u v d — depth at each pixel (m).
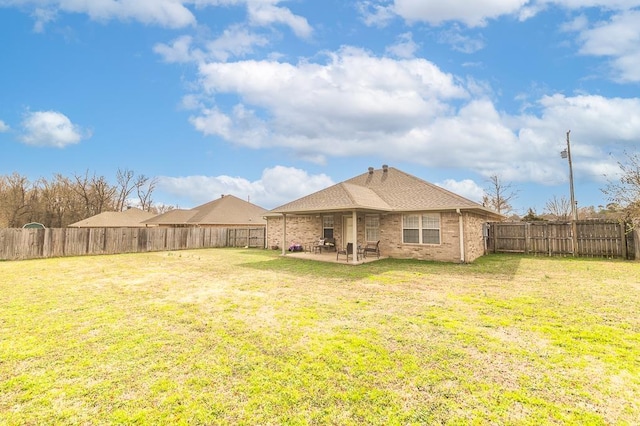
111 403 3.04
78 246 17.17
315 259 13.93
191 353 4.14
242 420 2.78
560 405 2.97
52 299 7.04
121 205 44.97
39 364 3.84
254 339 4.61
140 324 5.30
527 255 15.26
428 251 13.39
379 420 2.77
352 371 3.63
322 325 5.20
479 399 3.07
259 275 10.09
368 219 15.23
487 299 6.80
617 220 13.62
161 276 10.08
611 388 3.26
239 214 29.03
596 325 5.11
